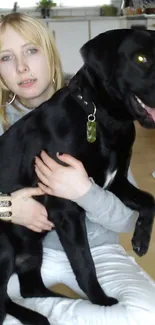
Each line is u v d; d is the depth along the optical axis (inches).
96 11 247.8
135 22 219.0
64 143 59.7
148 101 58.0
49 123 60.6
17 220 61.6
